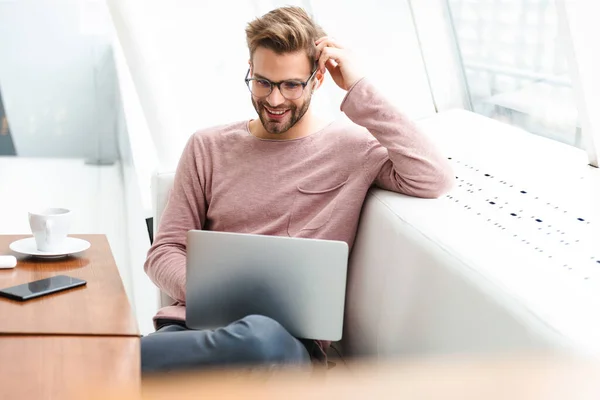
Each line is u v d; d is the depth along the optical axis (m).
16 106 3.35
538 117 2.87
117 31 3.00
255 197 2.05
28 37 3.32
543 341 1.19
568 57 2.16
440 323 1.54
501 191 2.11
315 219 2.00
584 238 1.68
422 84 3.28
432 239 1.68
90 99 3.39
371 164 2.03
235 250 1.60
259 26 1.98
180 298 1.94
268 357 1.52
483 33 3.03
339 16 3.22
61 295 1.42
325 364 1.79
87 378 1.00
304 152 2.06
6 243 1.76
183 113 3.29
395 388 0.35
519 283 1.38
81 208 3.31
